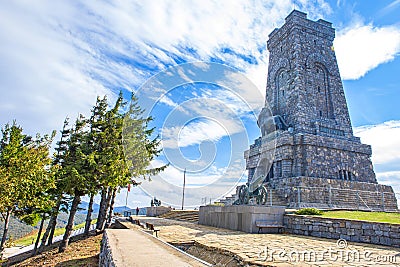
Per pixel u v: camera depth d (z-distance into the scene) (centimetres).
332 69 2981
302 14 3031
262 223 1099
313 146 2464
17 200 1391
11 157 1392
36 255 1702
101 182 1419
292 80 2822
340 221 939
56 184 1488
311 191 2086
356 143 2672
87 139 1498
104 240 778
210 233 1035
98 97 1695
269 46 3309
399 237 782
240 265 579
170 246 550
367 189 2356
